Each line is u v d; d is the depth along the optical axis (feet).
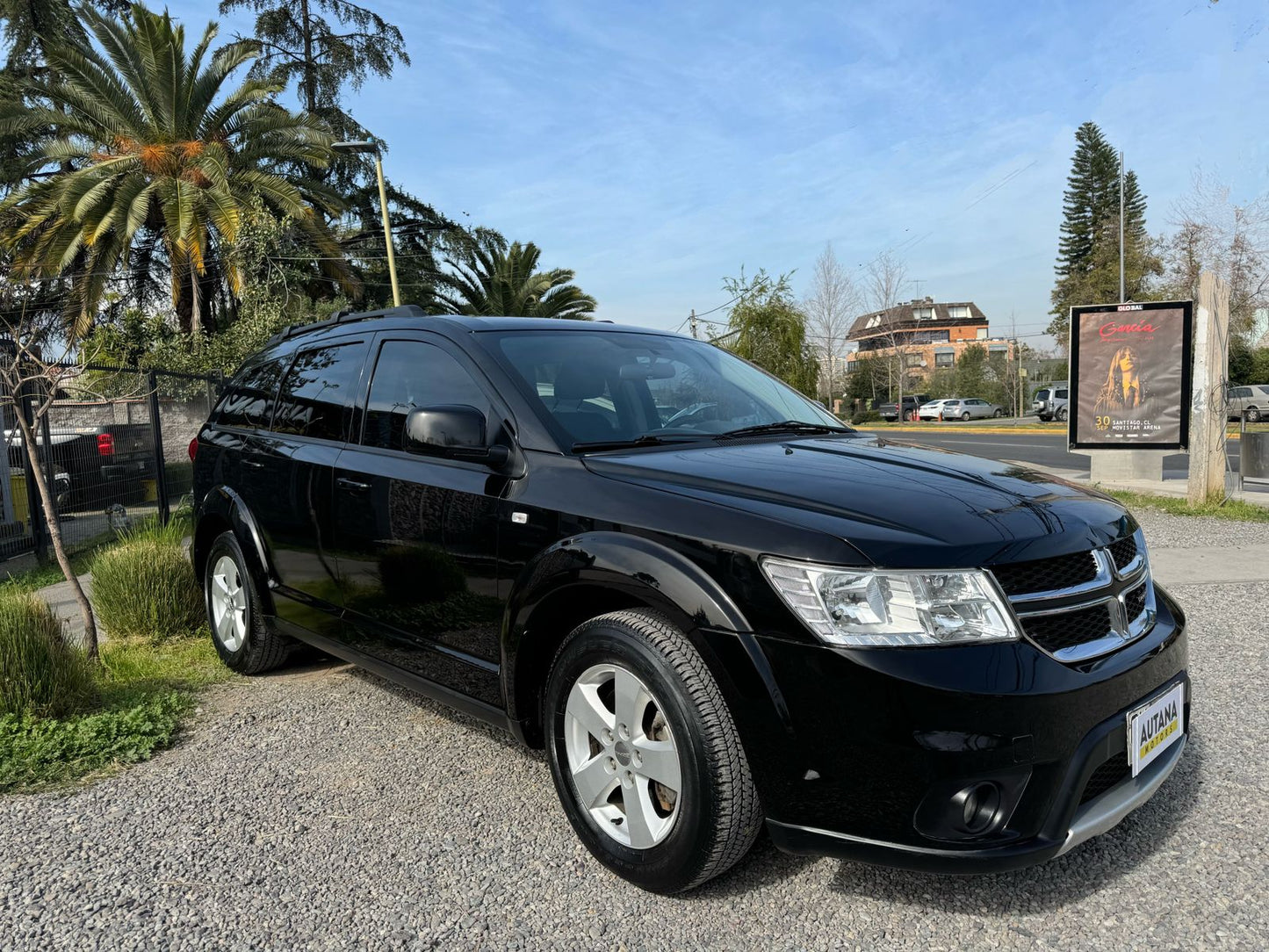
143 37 70.23
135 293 87.20
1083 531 8.30
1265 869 8.80
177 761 12.16
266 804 10.74
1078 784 7.53
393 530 11.44
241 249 70.59
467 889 8.82
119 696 14.65
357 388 12.94
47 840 10.02
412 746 12.46
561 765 9.33
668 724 8.11
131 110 72.49
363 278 110.42
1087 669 7.73
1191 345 35.01
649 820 8.52
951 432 110.22
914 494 8.49
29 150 81.46
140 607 17.94
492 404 10.72
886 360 209.46
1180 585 20.65
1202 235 107.86
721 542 8.02
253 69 106.73
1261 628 16.96
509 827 10.07
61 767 11.84
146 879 9.11
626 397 11.41
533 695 9.92
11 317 19.93
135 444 35.60
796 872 9.00
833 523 7.82
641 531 8.57
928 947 7.79
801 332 71.97
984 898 8.49
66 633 15.52
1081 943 7.79
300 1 110.01
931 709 7.09
